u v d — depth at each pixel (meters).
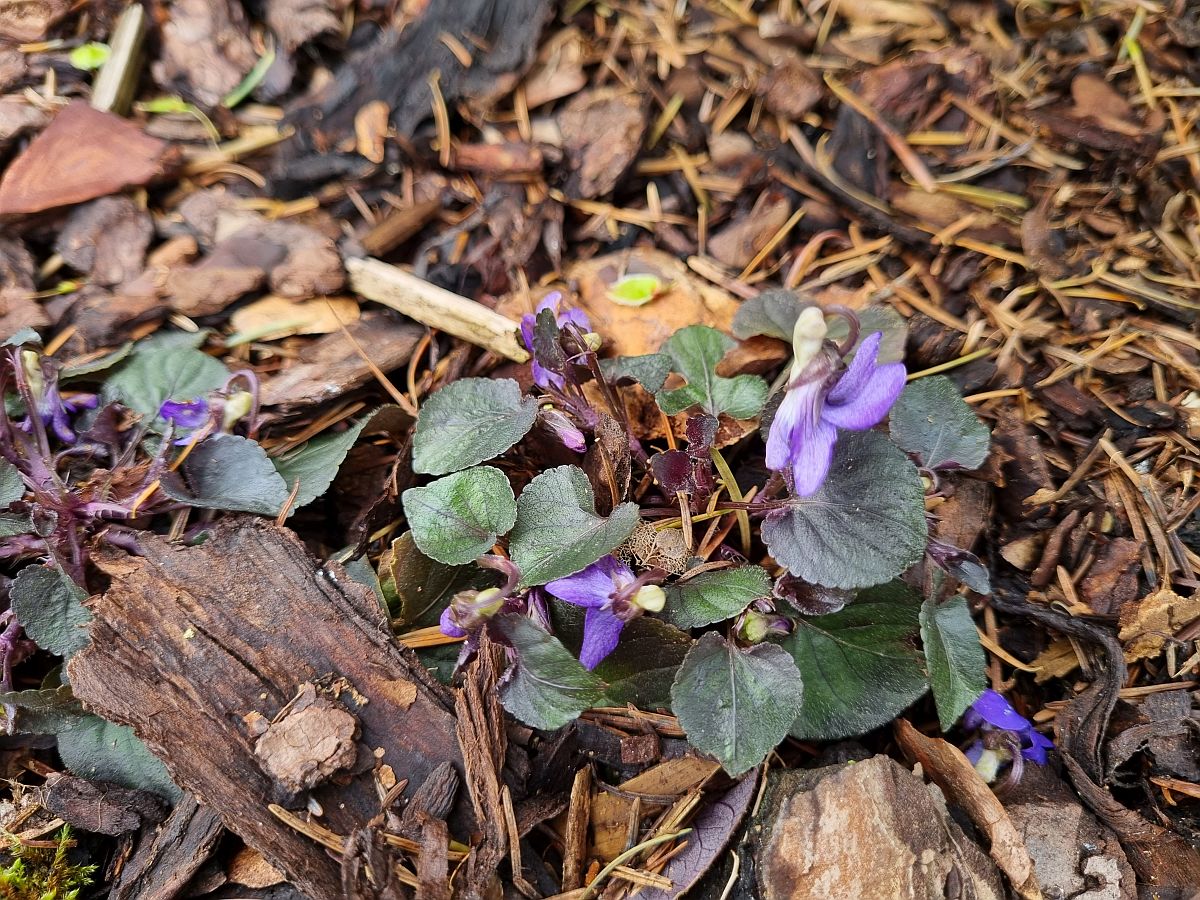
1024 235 0.24
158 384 0.21
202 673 0.17
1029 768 0.19
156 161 0.24
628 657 0.18
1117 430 0.22
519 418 0.19
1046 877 0.18
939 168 0.25
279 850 0.16
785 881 0.16
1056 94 0.26
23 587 0.18
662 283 0.23
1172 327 0.23
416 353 0.23
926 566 0.19
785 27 0.27
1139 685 0.20
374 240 0.23
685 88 0.26
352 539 0.21
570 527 0.18
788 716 0.17
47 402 0.20
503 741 0.17
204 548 0.18
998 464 0.21
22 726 0.18
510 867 0.17
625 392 0.22
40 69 0.25
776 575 0.20
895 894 0.16
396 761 0.17
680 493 0.19
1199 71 0.25
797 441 0.16
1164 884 0.18
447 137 0.24
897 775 0.17
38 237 0.23
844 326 0.22
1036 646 0.20
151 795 0.18
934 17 0.27
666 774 0.18
